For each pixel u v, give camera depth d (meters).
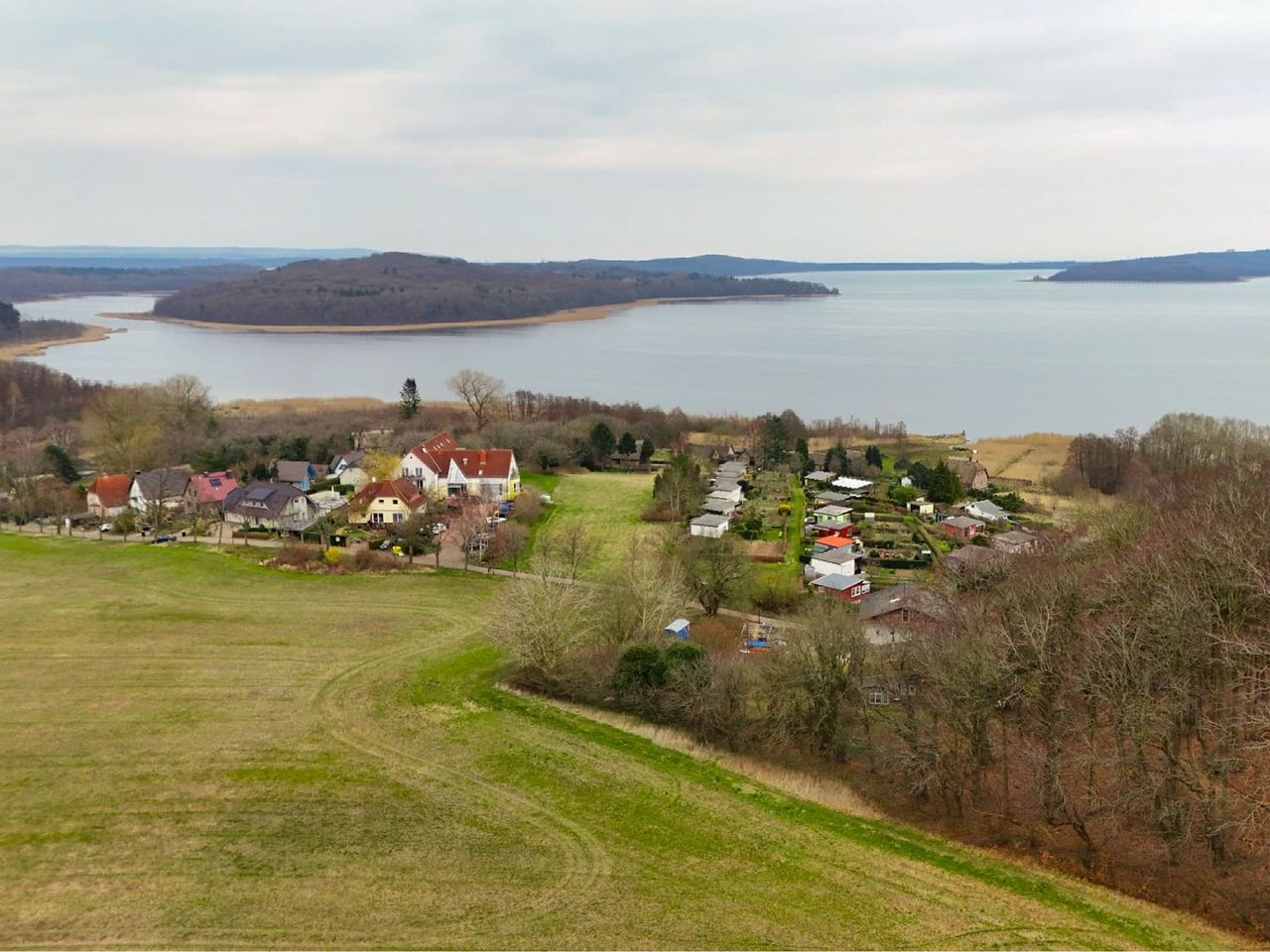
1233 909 38.66
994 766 51.34
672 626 72.94
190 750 54.62
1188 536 57.88
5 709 60.03
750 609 83.38
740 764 53.81
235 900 39.94
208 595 84.44
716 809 48.66
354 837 45.41
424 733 57.50
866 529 111.19
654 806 48.91
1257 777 43.28
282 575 90.88
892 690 53.28
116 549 99.38
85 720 58.56
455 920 38.72
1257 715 42.75
